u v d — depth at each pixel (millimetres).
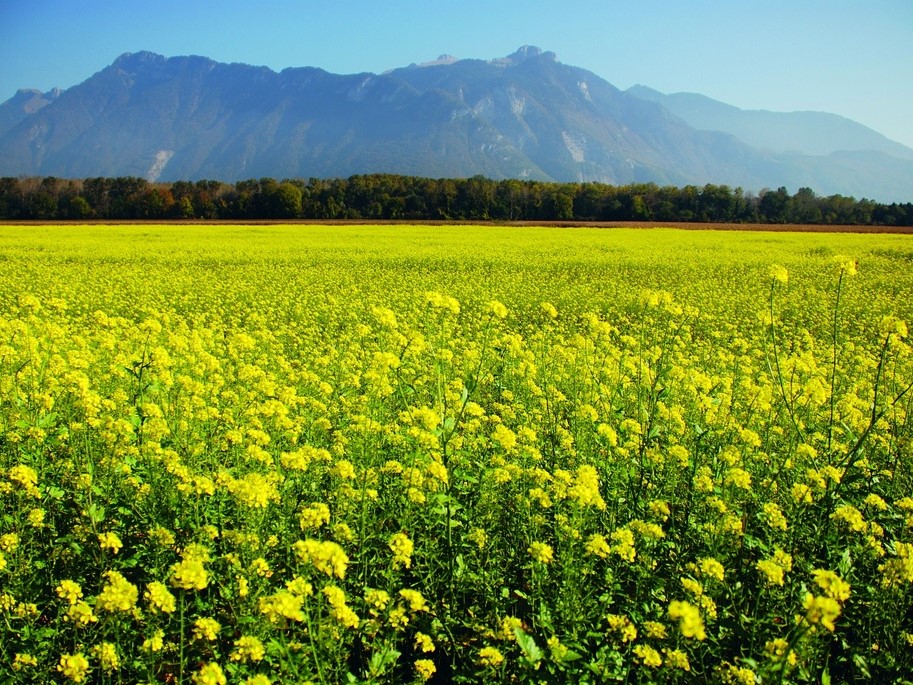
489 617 4375
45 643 4012
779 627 4207
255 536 4500
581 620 4129
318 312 17562
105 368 9289
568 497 5172
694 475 5793
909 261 29688
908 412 6980
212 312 17656
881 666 4004
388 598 4129
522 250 33375
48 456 6301
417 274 25375
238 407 7664
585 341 9555
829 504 4914
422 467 5574
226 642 4270
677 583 4594
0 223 63844
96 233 47094
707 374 10609
